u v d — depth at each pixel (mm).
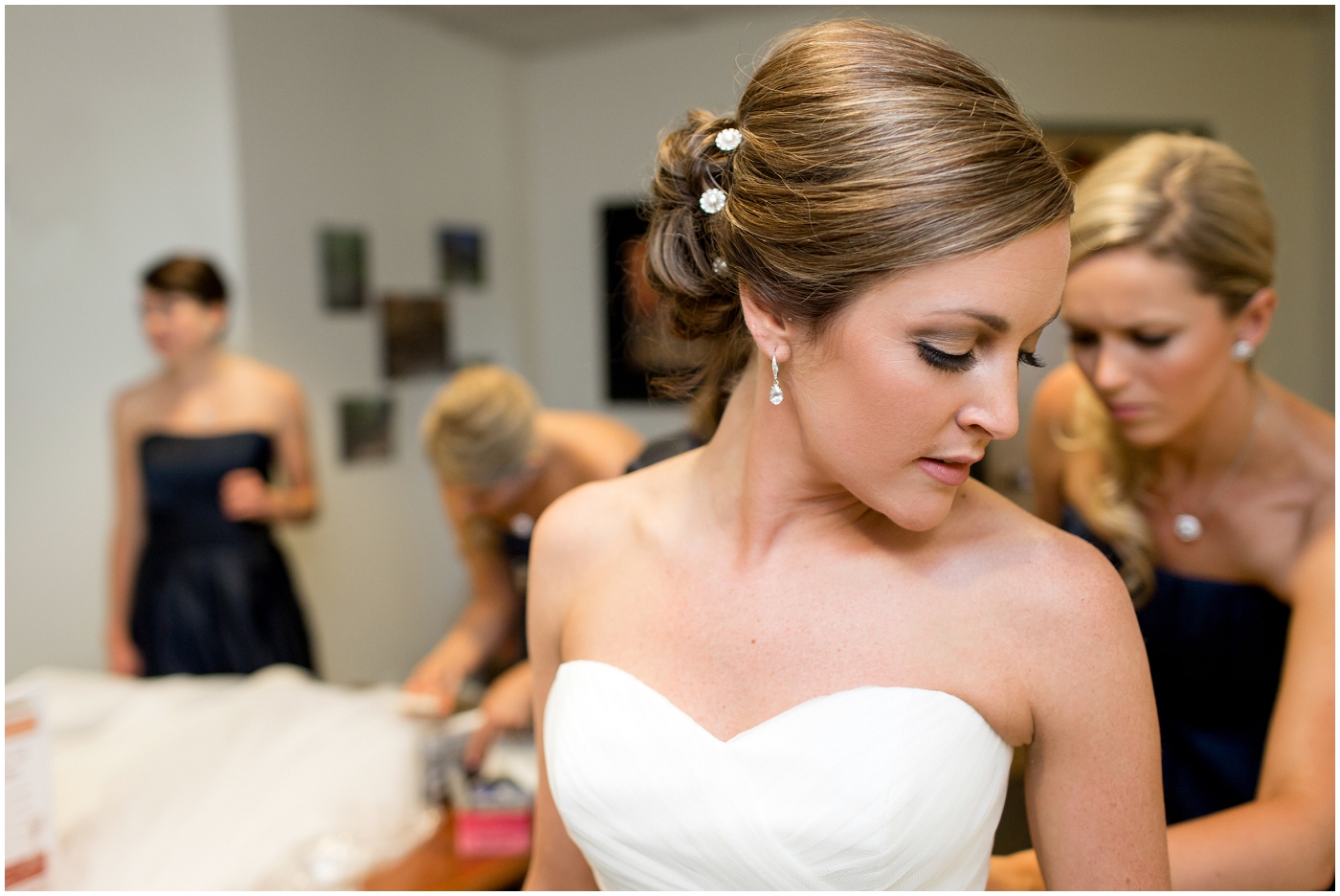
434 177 4723
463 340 4938
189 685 2316
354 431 4344
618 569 1044
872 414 758
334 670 4281
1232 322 1245
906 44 754
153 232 3891
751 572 951
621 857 965
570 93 5199
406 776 1914
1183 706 1463
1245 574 1391
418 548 4734
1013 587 850
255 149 3850
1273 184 4363
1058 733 843
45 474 4066
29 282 4008
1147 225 1193
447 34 4781
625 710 951
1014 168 696
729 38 4766
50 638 4074
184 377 3416
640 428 5164
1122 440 1464
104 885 1554
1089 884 846
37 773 1485
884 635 883
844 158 725
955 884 888
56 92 3912
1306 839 1080
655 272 984
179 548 3311
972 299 699
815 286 750
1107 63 4348
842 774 852
